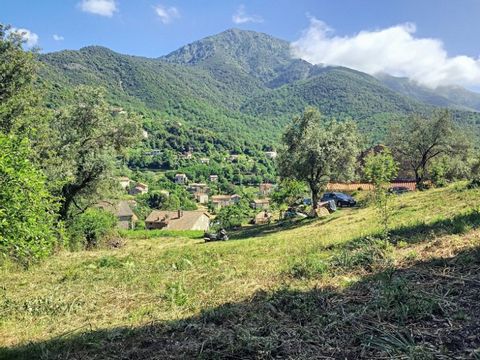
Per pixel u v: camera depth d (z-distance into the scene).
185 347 5.18
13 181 9.05
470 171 41.59
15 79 21.95
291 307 6.25
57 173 24.22
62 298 9.60
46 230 10.41
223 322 6.10
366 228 15.92
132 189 114.81
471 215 11.66
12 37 21.97
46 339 6.55
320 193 40.25
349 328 4.99
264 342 4.86
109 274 12.80
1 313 8.73
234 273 10.53
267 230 33.41
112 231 30.75
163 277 11.34
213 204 108.19
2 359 5.84
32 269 15.48
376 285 6.51
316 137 34.06
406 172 54.69
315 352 4.50
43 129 23.06
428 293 5.58
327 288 7.04
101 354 5.41
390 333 4.60
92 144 27.36
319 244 13.93
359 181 52.69
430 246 8.84
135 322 6.85
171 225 72.56
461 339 4.23
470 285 5.71
